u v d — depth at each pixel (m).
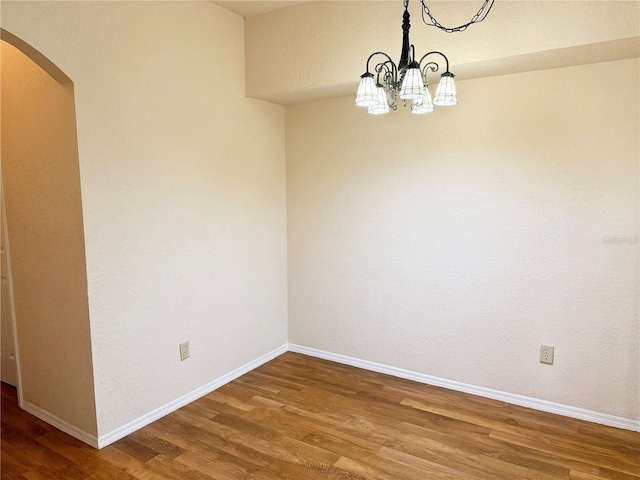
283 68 3.12
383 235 3.33
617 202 2.54
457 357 3.13
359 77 2.85
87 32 2.26
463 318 3.08
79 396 2.50
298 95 3.29
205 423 2.72
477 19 2.44
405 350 3.34
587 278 2.66
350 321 3.57
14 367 3.18
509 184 2.82
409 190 3.18
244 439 2.55
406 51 1.86
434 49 2.60
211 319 3.13
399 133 3.17
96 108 2.32
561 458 2.34
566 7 2.25
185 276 2.91
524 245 2.82
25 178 2.54
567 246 2.69
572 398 2.77
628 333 2.58
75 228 2.34
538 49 2.33
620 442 2.49
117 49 2.40
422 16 2.40
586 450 2.41
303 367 3.58
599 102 2.53
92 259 2.36
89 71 2.28
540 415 2.80
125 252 2.52
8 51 2.50
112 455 2.39
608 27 2.17
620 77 2.47
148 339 2.69
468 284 3.03
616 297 2.59
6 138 2.61
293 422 2.73
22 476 2.21
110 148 2.40
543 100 2.67
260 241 3.53
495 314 2.96
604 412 2.69
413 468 2.27
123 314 2.54
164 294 2.77
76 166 2.27
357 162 3.38
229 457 2.38
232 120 3.20
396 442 2.50
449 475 2.21
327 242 3.60
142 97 2.56
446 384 3.19
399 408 2.90
